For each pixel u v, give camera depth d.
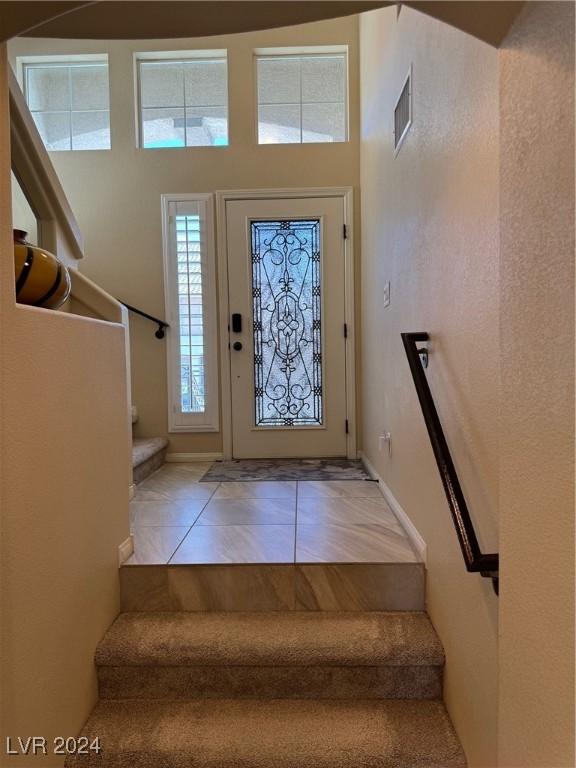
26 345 1.09
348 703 1.44
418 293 1.63
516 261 0.76
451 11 0.78
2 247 1.00
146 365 3.31
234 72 3.19
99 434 1.50
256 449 3.32
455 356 1.24
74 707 1.32
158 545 1.81
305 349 3.29
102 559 1.52
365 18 2.85
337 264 3.25
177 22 1.04
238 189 3.24
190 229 3.26
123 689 1.48
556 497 0.64
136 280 3.29
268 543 1.82
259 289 3.28
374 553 1.71
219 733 1.33
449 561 1.35
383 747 1.27
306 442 3.32
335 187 3.20
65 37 1.07
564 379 0.62
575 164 0.59
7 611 1.01
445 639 1.40
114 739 1.32
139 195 3.26
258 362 3.30
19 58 3.21
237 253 3.26
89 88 3.29
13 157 1.86
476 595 1.13
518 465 0.76
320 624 1.56
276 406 3.32
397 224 1.98
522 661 0.75
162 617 1.62
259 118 3.27
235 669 1.47
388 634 1.49
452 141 1.24
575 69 0.58
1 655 0.99
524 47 0.73
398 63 1.92
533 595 0.71
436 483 1.47
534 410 0.70
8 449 1.02
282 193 3.22
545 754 0.68
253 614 1.63
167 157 3.25
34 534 1.12
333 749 1.27
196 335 3.30
